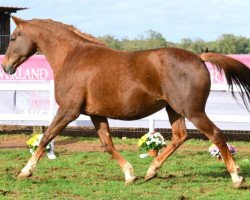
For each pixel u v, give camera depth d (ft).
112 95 31.83
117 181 34.17
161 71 30.99
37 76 56.24
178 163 41.04
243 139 55.47
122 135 57.47
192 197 29.86
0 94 56.54
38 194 30.66
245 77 31.68
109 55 32.55
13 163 41.22
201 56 31.60
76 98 32.55
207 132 30.94
